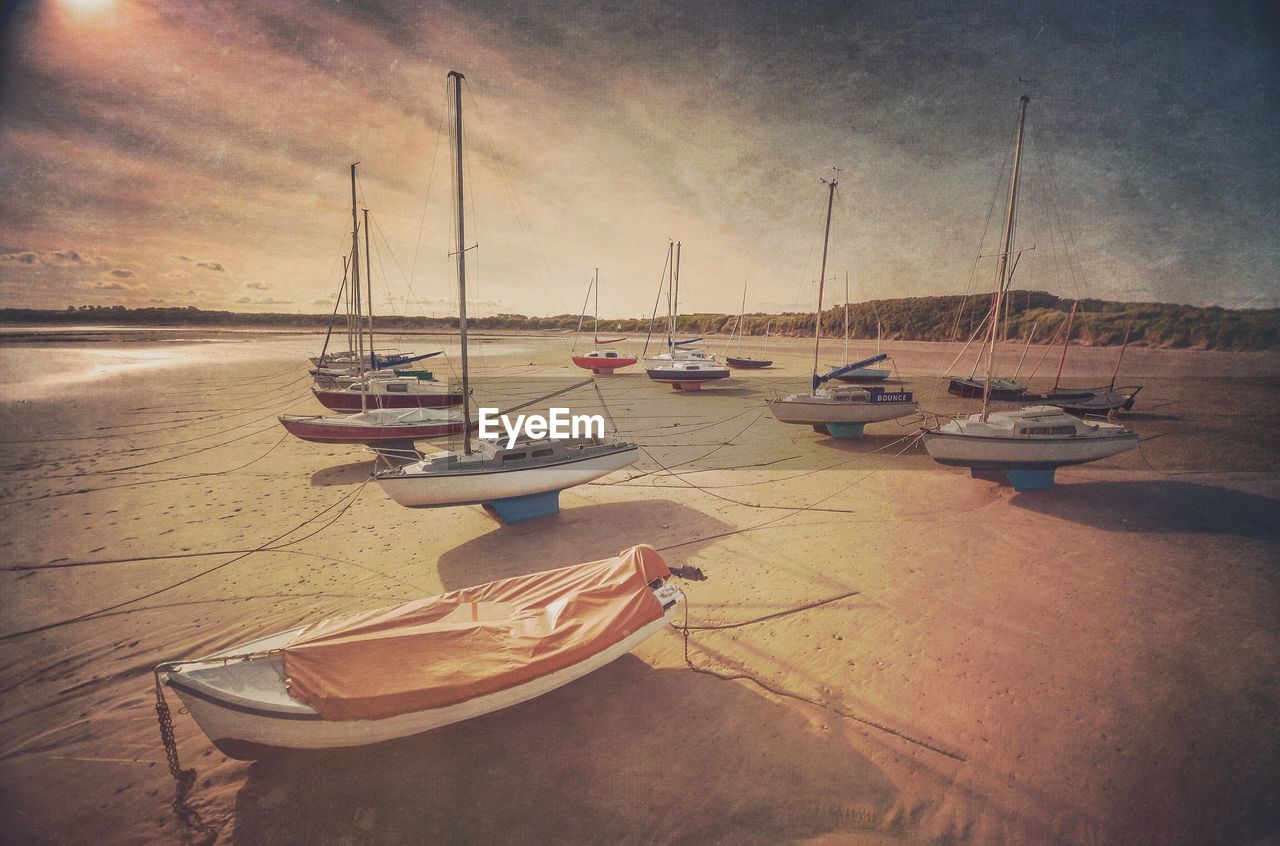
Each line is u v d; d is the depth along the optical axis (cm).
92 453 1302
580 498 1005
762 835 343
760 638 554
